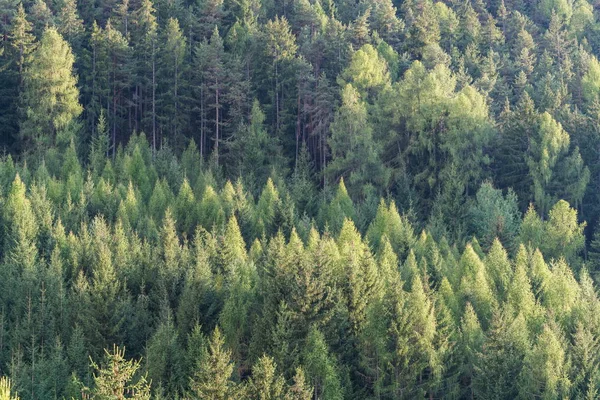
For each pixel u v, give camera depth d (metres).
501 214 79.38
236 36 120.44
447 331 52.03
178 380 45.59
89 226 69.25
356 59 105.88
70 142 92.69
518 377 48.91
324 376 46.09
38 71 95.94
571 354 50.53
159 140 107.75
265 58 115.06
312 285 50.19
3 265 57.81
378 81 106.06
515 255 74.25
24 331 49.25
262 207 75.94
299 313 49.50
